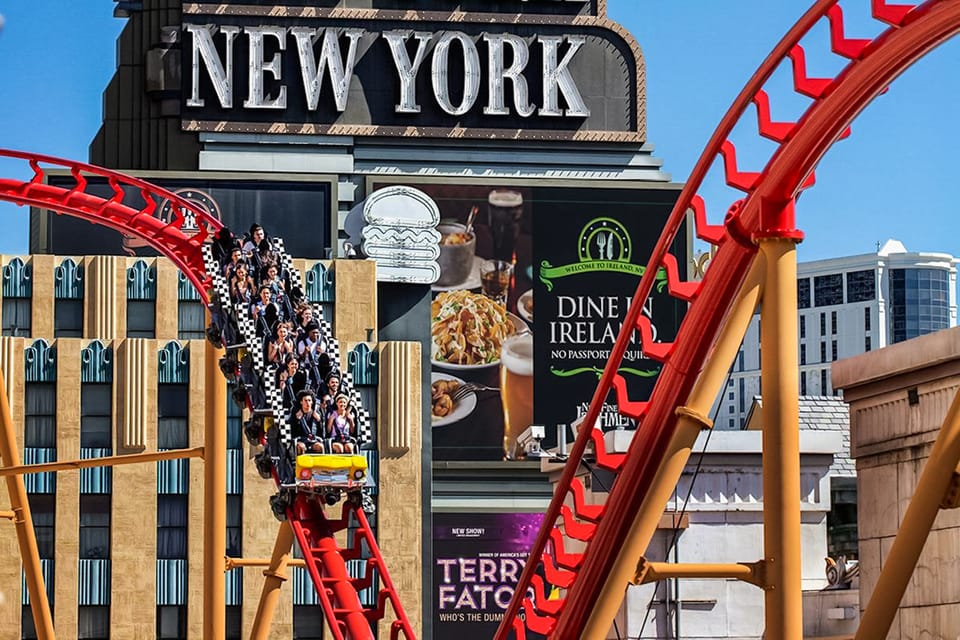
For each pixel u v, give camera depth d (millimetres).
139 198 186375
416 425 148375
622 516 52531
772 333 47250
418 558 146125
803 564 71250
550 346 193750
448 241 194125
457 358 192375
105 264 152750
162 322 152625
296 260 155375
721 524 69062
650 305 194625
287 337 71438
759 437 69750
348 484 69500
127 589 141375
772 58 45156
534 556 56938
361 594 144875
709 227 50062
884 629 47156
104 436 144375
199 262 79438
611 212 196250
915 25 42531
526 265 194875
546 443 192000
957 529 54844
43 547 141625
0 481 141750
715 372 47656
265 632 79312
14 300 152500
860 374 61781
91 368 145000
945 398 56719
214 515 77500
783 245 47312
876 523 61219
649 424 51812
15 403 144000
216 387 77312
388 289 167375
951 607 55094
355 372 148875
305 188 187125
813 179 47344
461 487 188000
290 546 78750
